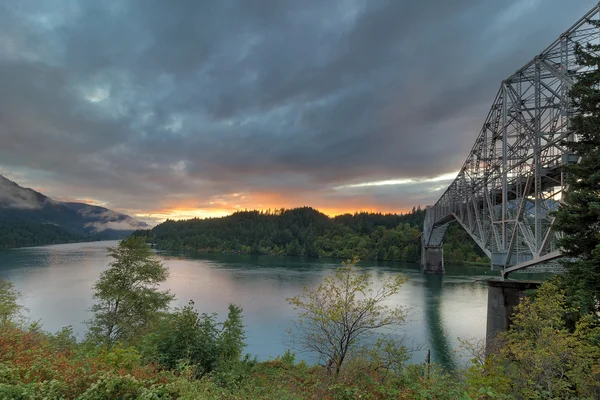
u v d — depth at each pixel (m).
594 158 15.15
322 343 12.14
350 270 12.63
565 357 11.84
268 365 17.19
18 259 110.44
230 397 9.29
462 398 8.21
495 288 28.61
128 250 27.69
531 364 11.65
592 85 16.34
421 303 51.62
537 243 25.66
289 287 65.62
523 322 14.51
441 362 27.42
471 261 120.19
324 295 12.41
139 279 27.58
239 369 13.84
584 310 14.04
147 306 26.53
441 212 80.38
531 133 29.25
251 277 80.12
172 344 13.41
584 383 11.05
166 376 9.46
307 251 162.12
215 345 14.07
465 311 46.56
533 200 28.31
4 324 13.59
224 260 132.38
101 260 113.00
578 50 16.88
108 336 23.66
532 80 31.44
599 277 14.26
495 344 16.03
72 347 13.43
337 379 10.51
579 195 15.04
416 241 135.62
